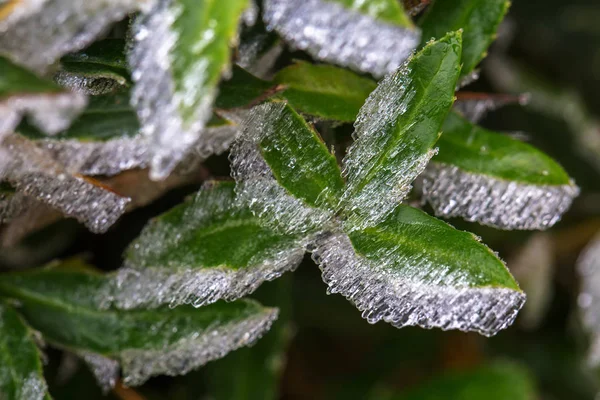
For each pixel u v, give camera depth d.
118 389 0.32
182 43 0.25
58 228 0.31
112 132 0.27
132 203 0.29
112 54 0.27
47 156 0.26
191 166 0.28
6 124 0.25
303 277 0.34
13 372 0.28
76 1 0.25
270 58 0.29
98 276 0.29
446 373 0.34
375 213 0.27
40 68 0.26
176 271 0.28
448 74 0.27
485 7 0.28
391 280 0.27
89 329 0.29
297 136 0.27
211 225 0.28
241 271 0.27
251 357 0.32
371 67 0.26
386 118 0.27
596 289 0.34
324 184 0.27
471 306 0.27
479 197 0.29
